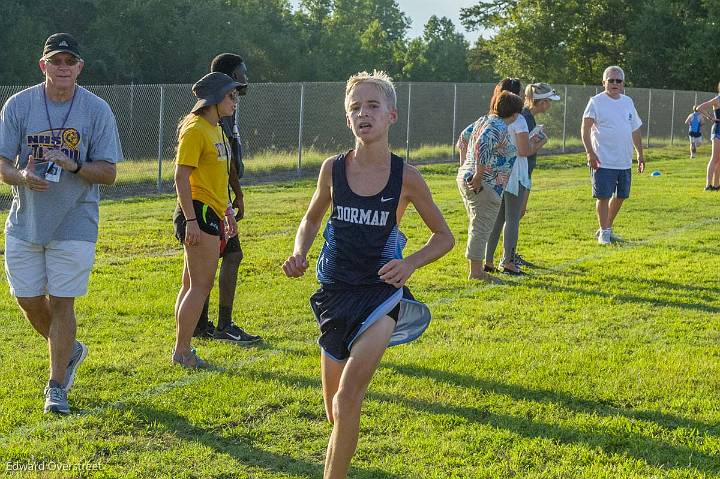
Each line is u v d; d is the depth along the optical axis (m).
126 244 11.02
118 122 22.11
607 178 11.14
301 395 5.43
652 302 8.21
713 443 4.83
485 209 8.88
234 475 4.35
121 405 5.21
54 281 5.14
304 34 56.78
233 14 46.78
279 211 14.33
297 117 25.41
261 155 23.55
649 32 43.09
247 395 5.42
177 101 22.86
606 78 11.09
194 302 5.95
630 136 11.16
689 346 6.72
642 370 6.07
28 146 5.13
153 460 4.47
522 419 5.14
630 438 4.91
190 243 5.85
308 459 4.55
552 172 22.98
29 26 34.66
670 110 34.22
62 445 4.62
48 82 5.14
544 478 4.38
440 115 28.30
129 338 6.72
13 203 5.27
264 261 9.91
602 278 9.23
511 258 9.43
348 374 3.95
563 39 46.28
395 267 4.02
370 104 4.13
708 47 40.97
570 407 5.37
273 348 6.54
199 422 4.98
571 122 32.69
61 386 5.14
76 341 5.43
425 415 5.16
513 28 46.78
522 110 9.62
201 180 5.93
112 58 38.56
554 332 7.07
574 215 13.97
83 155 5.19
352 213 4.16
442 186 18.39
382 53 64.75
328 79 52.22
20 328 6.89
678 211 14.48
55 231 5.13
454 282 8.91
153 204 15.59
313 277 9.14
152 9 40.06
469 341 6.75
